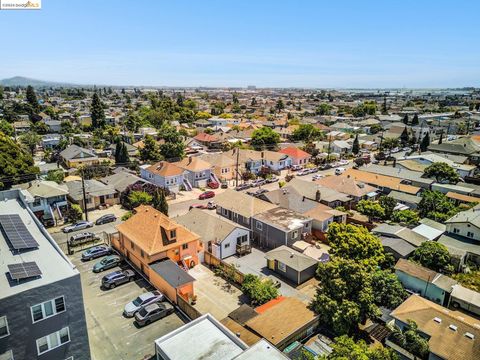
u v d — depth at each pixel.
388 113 180.62
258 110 197.75
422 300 26.89
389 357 20.11
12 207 29.72
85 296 29.66
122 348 23.70
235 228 38.41
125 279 31.78
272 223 40.56
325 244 41.56
